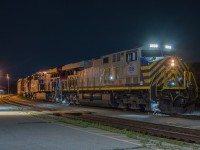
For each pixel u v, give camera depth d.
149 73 23.19
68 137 12.45
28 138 12.16
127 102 26.33
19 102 45.62
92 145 10.83
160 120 19.28
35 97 54.69
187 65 23.64
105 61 29.67
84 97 34.09
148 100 23.42
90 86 32.53
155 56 24.45
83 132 13.81
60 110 28.55
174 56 23.30
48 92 47.12
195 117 20.53
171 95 22.36
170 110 22.55
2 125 16.16
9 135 12.87
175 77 23.00
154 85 22.84
